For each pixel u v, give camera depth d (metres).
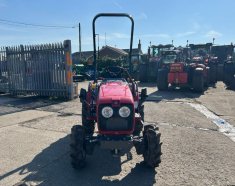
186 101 10.95
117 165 4.90
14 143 6.04
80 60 30.97
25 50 12.16
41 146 5.85
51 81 11.77
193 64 14.53
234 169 4.73
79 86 17.39
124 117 4.33
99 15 5.68
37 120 7.97
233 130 7.02
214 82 17.11
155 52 19.38
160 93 13.22
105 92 4.66
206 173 4.57
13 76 12.70
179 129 7.05
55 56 11.53
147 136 4.54
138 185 4.19
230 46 20.20
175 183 4.23
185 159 5.13
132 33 5.89
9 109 9.59
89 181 4.33
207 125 7.46
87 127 5.57
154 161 4.54
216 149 5.65
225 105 10.13
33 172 4.64
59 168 4.80
